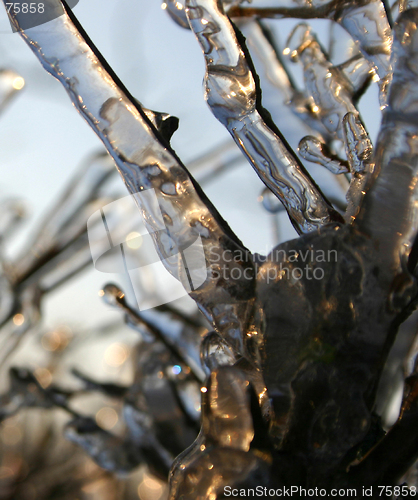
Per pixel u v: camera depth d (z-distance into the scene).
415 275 0.29
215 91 0.31
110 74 0.30
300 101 0.37
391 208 0.29
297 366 0.29
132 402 0.41
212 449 0.28
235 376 0.28
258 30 0.38
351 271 0.29
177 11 0.34
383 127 0.29
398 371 0.38
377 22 0.32
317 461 0.28
